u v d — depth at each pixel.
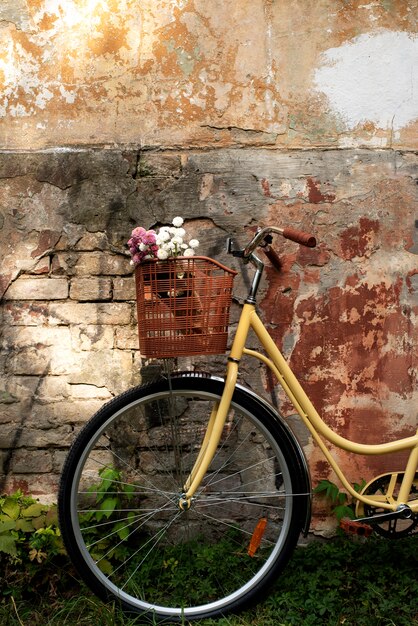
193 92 3.22
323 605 2.80
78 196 3.24
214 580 3.06
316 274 3.26
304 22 3.21
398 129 3.23
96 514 3.14
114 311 3.28
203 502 3.11
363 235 3.25
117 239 3.25
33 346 3.28
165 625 2.83
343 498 3.22
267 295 3.27
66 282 3.27
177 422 3.30
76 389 3.29
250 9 3.20
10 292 3.26
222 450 3.33
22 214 3.24
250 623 2.81
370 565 3.02
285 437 2.92
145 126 3.23
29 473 3.30
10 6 3.20
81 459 2.84
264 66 3.22
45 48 3.21
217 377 2.88
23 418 3.29
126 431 3.31
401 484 3.05
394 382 3.28
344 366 3.28
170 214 3.25
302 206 3.25
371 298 3.26
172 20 3.20
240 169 3.24
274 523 3.32
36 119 3.23
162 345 2.69
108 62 3.21
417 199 3.24
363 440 3.29
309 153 3.23
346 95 3.22
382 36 3.21
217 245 3.26
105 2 3.20
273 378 3.29
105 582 2.87
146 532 3.28
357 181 3.24
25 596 2.98
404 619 2.73
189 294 2.68
